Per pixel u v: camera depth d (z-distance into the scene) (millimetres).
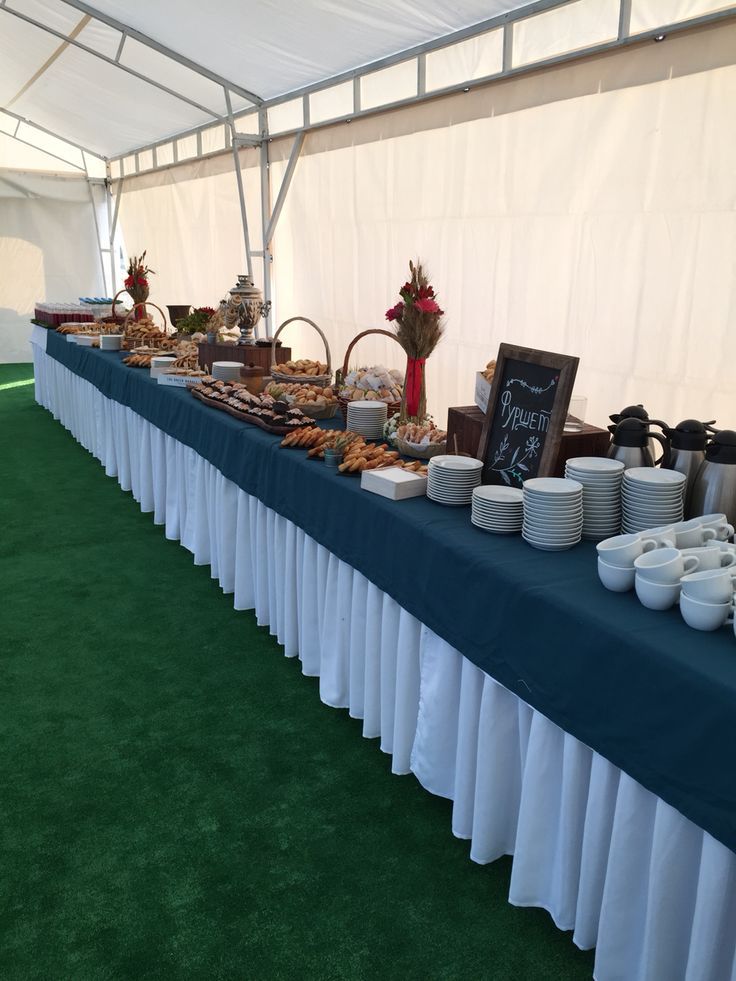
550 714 1337
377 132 3926
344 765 2004
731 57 2270
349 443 2244
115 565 3334
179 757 2029
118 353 4695
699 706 1069
